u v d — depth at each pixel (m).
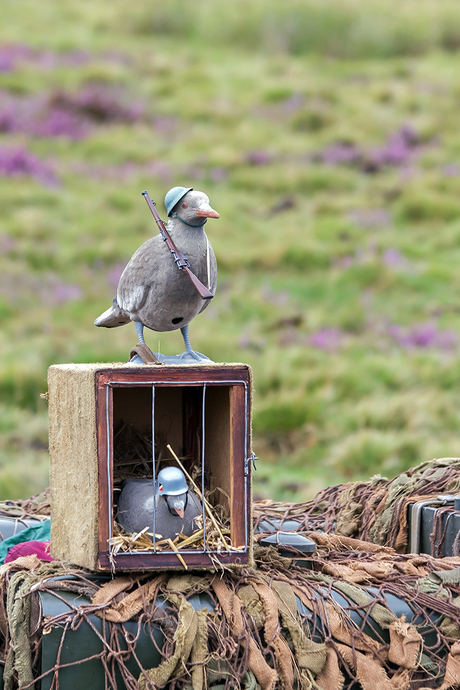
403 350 12.93
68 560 3.39
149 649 3.06
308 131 22.83
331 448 10.17
